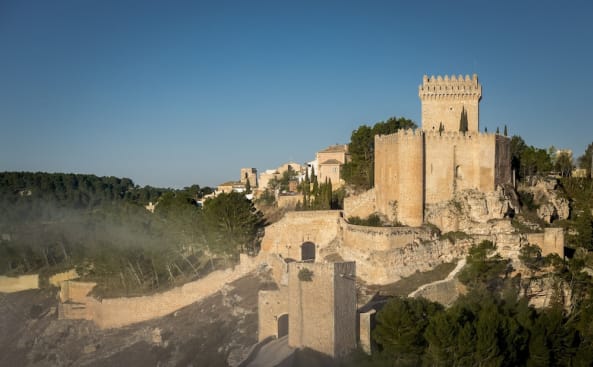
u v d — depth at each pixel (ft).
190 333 288.10
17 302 403.13
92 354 321.32
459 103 347.36
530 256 273.95
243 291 303.27
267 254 322.96
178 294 334.24
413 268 280.31
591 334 223.92
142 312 339.36
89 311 361.51
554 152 563.89
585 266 285.23
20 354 349.82
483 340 186.60
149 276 386.93
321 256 318.86
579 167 531.91
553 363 210.18
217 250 362.33
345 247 310.86
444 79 347.97
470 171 317.42
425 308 209.15
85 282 389.19
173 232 396.57
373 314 209.05
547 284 265.95
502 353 192.34
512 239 283.18
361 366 190.49
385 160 329.52
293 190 575.79
